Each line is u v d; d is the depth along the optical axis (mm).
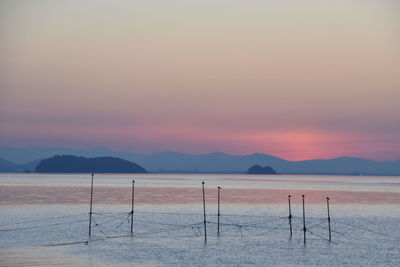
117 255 75875
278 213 149125
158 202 186500
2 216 129000
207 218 131500
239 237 97250
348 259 75750
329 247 86438
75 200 188875
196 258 74625
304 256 77750
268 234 101938
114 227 109938
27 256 73812
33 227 106750
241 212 151375
